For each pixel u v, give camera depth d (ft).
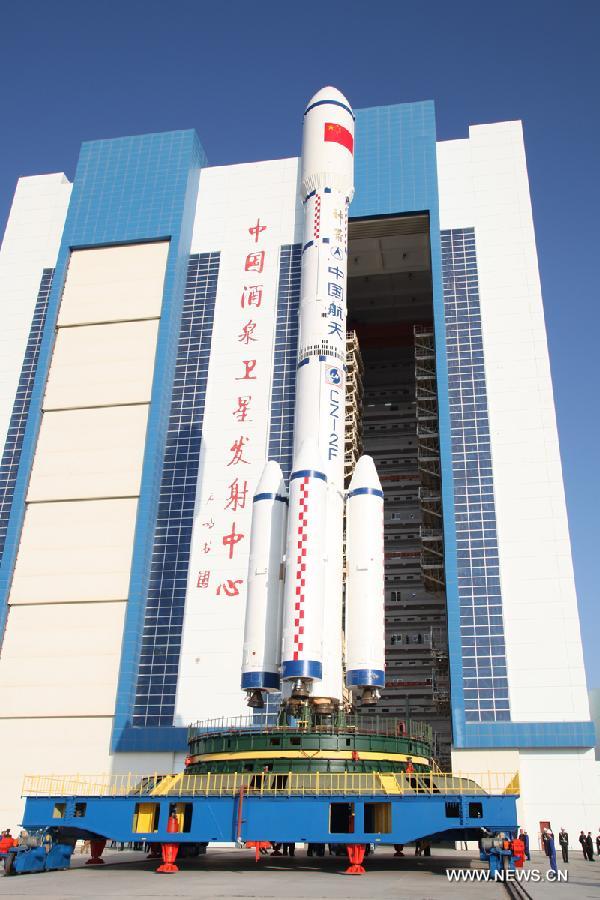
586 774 151.84
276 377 201.16
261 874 88.28
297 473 125.18
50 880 80.79
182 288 216.95
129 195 226.58
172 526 189.06
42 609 183.62
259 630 121.29
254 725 165.17
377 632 121.19
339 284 151.84
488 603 167.63
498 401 187.21
